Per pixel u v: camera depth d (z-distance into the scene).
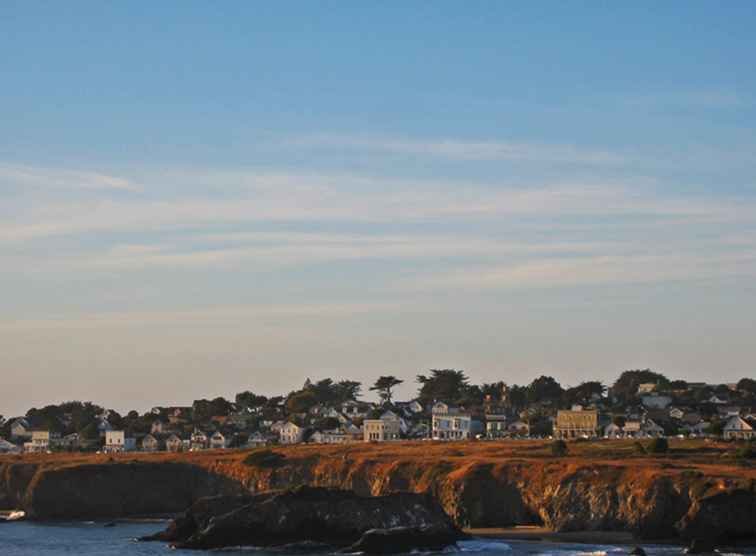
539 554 163.62
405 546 171.75
